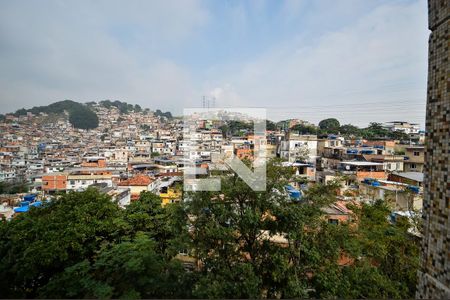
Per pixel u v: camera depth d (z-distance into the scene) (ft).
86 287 18.66
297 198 25.27
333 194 24.95
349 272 22.91
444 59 9.84
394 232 31.99
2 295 22.52
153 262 22.15
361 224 33.14
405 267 27.68
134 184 80.38
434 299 9.98
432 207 10.40
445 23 9.78
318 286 21.86
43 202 31.94
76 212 28.37
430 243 10.43
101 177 90.58
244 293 19.42
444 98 9.83
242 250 24.02
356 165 79.66
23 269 21.99
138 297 18.85
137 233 30.58
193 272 22.56
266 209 24.07
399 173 67.31
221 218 22.88
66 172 97.50
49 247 22.81
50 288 19.43
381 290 22.06
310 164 77.71
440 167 10.00
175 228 25.22
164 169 129.39
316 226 24.18
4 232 25.68
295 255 23.18
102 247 26.63
